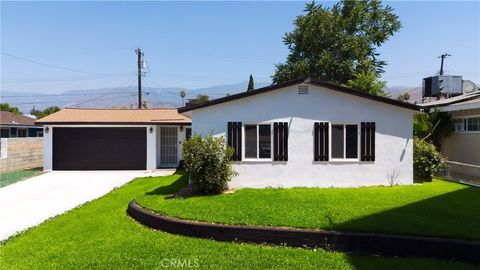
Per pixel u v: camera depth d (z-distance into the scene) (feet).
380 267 20.66
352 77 106.93
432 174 47.14
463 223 25.57
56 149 70.38
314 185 43.98
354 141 44.42
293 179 43.96
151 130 69.05
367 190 40.04
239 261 21.94
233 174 41.19
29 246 26.37
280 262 21.65
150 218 30.27
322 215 28.22
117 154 70.49
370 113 44.32
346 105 44.14
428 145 48.21
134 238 27.14
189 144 39.04
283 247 24.54
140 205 34.47
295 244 24.64
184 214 29.73
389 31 114.62
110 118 71.92
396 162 44.57
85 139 70.44
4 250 25.70
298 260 21.91
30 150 77.10
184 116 75.20
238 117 43.83
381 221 26.18
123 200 40.83
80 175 63.16
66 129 70.38
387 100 43.86
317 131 43.93
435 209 29.71
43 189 50.26
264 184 43.93
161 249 24.41
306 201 33.68
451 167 52.54
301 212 29.25
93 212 35.94
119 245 25.49
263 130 44.09
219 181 38.78
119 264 22.06
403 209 29.81
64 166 70.38
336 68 107.65
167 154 74.28
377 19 114.11
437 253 22.22
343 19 112.68
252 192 39.50
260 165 43.86
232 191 40.83
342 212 29.07
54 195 46.09
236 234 25.82
